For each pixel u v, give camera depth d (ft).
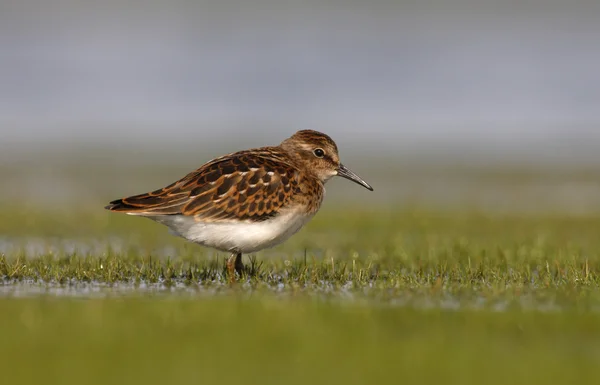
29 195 83.66
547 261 43.39
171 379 22.79
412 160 108.17
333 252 51.65
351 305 32.12
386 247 51.80
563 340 27.27
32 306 31.19
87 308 30.71
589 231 64.23
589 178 98.78
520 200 85.66
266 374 23.25
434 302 33.40
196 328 27.86
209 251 52.13
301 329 27.84
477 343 26.66
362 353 25.22
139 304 31.55
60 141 114.11
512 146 115.85
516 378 23.26
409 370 23.79
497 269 41.63
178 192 39.24
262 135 121.39
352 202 84.23
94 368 23.65
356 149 113.70
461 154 111.45
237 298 33.71
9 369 23.52
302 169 42.78
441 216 73.00
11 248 53.16
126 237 59.72
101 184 91.45
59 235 60.13
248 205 39.63
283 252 52.65
